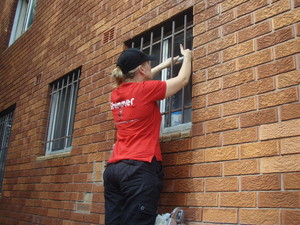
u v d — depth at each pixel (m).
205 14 2.80
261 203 2.06
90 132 3.74
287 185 1.97
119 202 2.29
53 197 4.02
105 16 4.09
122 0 3.86
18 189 4.90
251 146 2.20
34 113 5.13
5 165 5.54
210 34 2.71
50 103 4.94
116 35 3.80
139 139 2.28
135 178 2.15
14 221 4.76
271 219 1.99
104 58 3.89
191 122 2.67
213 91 2.55
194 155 2.54
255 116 2.23
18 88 5.99
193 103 2.67
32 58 5.79
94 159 3.54
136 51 2.51
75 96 4.41
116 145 2.41
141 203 2.08
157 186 2.20
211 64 2.62
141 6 3.54
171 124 3.03
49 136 4.77
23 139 5.20
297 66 2.10
